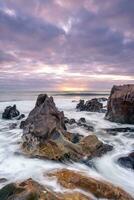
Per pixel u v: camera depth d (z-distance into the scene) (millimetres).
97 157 14820
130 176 12414
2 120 30734
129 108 26000
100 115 34625
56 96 96875
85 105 42406
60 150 14133
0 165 13258
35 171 12164
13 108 33562
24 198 7355
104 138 20750
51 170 12102
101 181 9961
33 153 14547
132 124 25938
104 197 8922
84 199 8250
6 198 7625
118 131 23156
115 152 16312
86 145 15422
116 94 28141
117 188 9500
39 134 14883
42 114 15977
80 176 9852
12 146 16938
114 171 13000
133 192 10688
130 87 27109
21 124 23719
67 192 8789
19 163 13523
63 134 16297
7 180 10938
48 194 7848
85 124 25766
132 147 17938
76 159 14117
